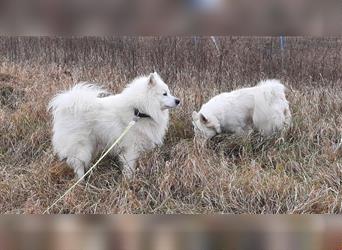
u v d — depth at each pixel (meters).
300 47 7.81
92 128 4.39
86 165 4.44
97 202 3.91
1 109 5.82
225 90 6.34
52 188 4.18
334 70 7.02
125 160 4.46
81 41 8.28
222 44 7.61
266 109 5.03
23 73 7.18
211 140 5.12
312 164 4.55
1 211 3.88
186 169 4.26
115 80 6.77
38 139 5.07
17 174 4.52
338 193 4.01
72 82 6.59
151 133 4.52
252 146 5.00
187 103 5.75
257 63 7.16
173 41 7.75
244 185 4.08
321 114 5.68
